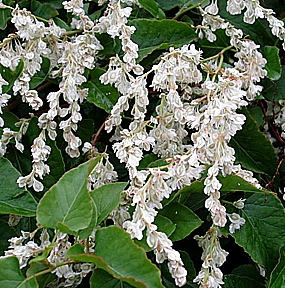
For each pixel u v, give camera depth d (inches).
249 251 24.7
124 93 25.1
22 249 21.6
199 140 22.5
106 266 19.6
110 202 22.6
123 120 29.2
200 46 29.8
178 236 23.5
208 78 25.4
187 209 24.0
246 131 27.4
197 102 24.0
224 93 23.2
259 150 27.6
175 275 20.6
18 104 29.7
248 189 23.8
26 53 25.5
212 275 22.6
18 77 25.8
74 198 21.4
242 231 25.0
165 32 28.3
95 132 29.4
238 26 30.6
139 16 30.7
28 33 25.5
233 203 25.3
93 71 27.4
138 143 23.2
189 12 31.4
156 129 25.0
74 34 28.7
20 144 25.8
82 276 22.6
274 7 32.6
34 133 26.5
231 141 28.0
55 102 24.6
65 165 27.7
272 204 25.5
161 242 21.0
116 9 25.7
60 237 21.7
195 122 22.8
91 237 23.0
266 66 28.4
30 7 30.5
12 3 29.2
